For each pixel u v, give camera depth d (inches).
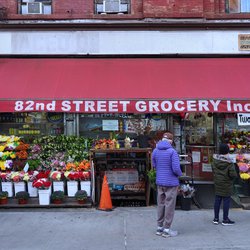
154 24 448.1
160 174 281.3
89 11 455.5
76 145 395.5
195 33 453.4
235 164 379.2
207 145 479.2
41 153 397.4
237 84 400.5
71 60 446.6
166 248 253.1
